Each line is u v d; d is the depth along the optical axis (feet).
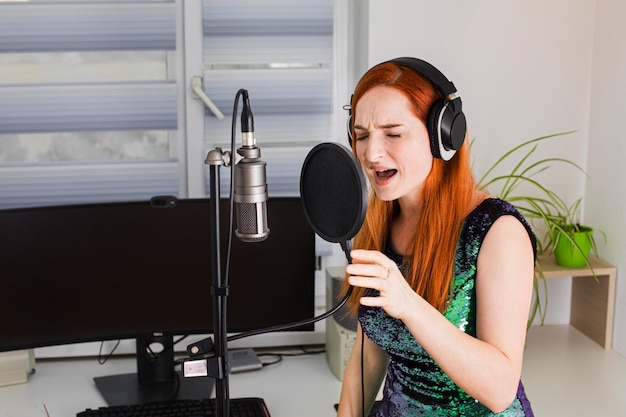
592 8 7.92
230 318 6.87
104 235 6.62
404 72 4.25
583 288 8.23
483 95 7.91
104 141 7.97
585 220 8.28
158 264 6.72
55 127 7.82
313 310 6.97
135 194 7.98
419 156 4.24
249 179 3.97
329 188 3.76
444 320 3.99
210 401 6.48
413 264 4.64
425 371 4.67
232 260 6.80
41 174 7.84
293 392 6.89
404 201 4.77
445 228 4.53
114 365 7.50
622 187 7.66
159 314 6.79
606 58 7.80
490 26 7.79
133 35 7.73
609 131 7.82
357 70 8.09
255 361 7.39
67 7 7.62
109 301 6.71
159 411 6.31
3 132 7.80
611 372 7.32
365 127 4.28
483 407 4.65
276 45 7.87
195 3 7.79
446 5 7.69
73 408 6.61
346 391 5.45
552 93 8.02
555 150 8.14
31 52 7.72
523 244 4.36
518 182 8.14
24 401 6.73
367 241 5.07
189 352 4.09
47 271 6.58
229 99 7.90
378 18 7.61
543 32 7.89
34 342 6.65
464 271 4.46
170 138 8.05
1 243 6.47
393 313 3.88
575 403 6.70
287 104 7.96
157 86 7.82
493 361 4.04
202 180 8.06
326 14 7.86
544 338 8.15
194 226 6.70
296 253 6.87
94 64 7.84
